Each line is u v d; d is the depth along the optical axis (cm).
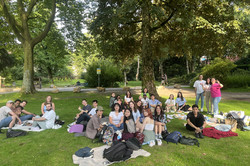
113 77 2559
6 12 1345
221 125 579
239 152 406
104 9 1165
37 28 2020
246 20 1045
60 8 1473
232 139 493
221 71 1983
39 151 416
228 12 1050
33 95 1405
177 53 1667
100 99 1313
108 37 1351
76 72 5028
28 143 465
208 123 641
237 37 1099
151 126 467
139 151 408
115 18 1012
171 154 397
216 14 1070
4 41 1738
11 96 1412
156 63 4219
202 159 370
